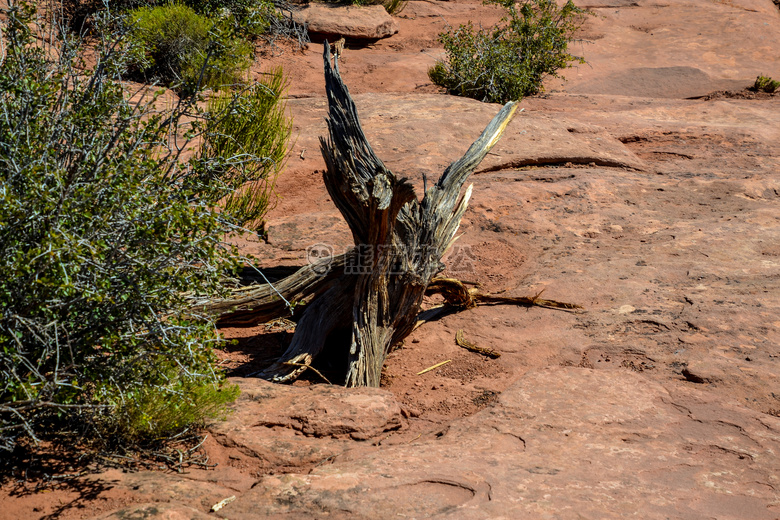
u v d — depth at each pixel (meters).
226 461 4.36
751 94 16.80
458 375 5.75
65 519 3.66
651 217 8.91
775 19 23.69
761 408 4.91
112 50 5.16
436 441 4.56
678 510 3.70
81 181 4.29
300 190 9.63
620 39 21.55
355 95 13.82
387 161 10.24
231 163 5.20
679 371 5.42
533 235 8.48
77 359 4.14
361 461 4.24
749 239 7.91
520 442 4.47
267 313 6.35
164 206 4.20
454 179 6.32
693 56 19.73
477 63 15.77
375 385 5.54
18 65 4.73
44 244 3.68
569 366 5.68
